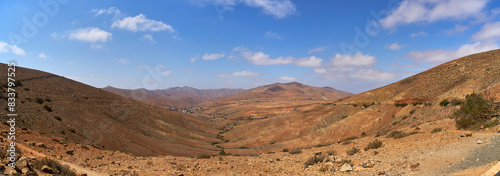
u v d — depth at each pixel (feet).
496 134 41.09
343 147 72.08
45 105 155.02
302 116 368.89
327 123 309.22
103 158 63.46
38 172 31.78
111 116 221.25
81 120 162.81
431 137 51.55
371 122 237.25
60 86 252.62
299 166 52.42
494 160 27.89
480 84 174.40
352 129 235.81
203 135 345.92
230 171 51.96
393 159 41.86
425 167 33.86
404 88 307.58
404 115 213.46
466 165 29.86
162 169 51.88
